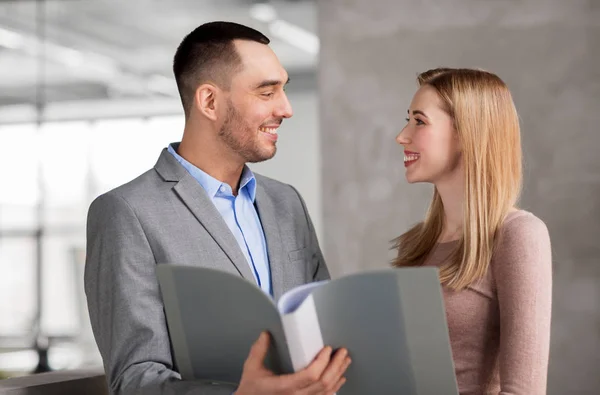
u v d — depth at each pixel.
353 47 4.75
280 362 1.47
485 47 4.54
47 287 5.57
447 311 1.89
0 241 5.62
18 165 5.74
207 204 1.96
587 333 4.34
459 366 1.88
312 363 1.42
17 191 5.69
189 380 1.64
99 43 5.77
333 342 1.48
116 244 1.84
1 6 5.85
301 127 5.52
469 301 1.87
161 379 1.68
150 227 1.87
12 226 5.64
